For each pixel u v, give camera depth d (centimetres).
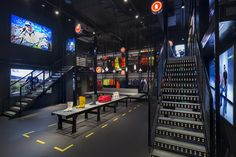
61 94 1013
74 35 1098
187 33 1171
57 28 997
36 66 845
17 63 750
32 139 398
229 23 321
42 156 310
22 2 780
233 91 301
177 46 1195
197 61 502
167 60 654
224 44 376
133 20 950
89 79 1446
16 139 398
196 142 293
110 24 1018
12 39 736
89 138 406
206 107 311
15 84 747
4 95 698
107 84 1394
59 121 477
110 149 340
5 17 707
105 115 673
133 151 330
